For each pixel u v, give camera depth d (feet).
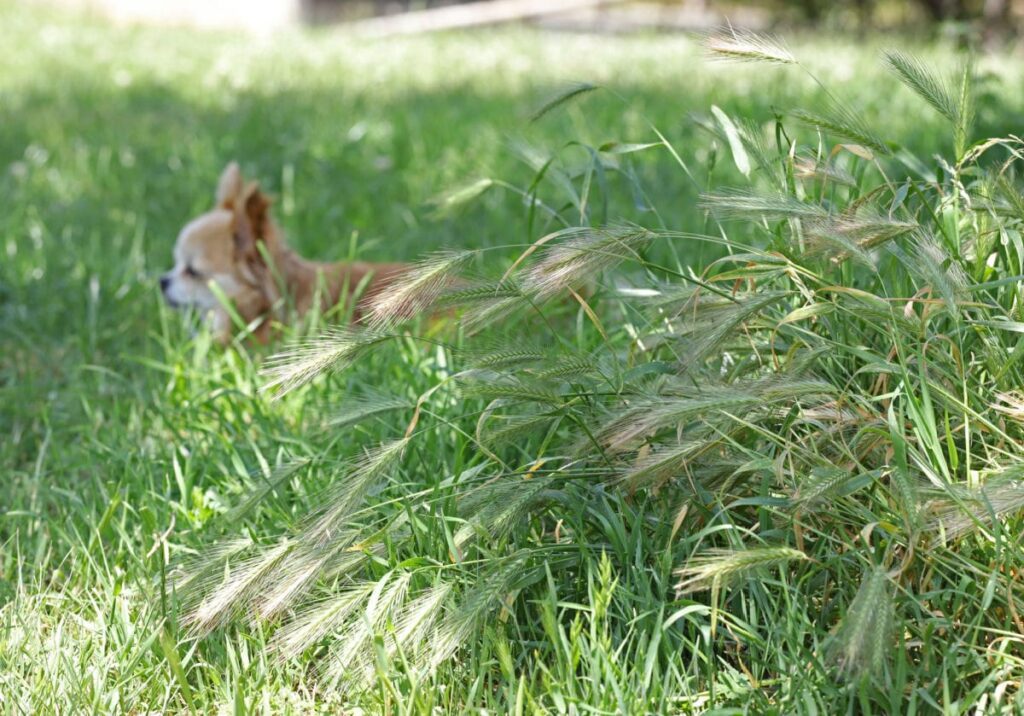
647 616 10.07
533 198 13.15
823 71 41.78
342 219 25.13
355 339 10.59
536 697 10.00
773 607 10.21
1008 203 10.11
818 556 9.98
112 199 26.91
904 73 10.74
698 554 10.34
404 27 75.10
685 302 10.70
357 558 10.39
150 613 10.83
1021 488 8.58
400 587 9.92
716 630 10.40
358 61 52.80
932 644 9.41
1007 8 61.67
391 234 24.07
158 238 23.77
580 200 12.92
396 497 12.18
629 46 58.54
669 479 10.41
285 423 14.89
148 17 82.53
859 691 8.91
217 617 9.99
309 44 60.70
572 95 13.17
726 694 9.66
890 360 10.39
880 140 10.59
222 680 10.50
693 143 28.37
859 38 61.98
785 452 9.48
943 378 10.21
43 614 11.65
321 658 10.96
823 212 9.75
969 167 11.32
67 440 15.84
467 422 13.07
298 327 17.47
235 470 13.84
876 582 8.33
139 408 15.94
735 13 78.28
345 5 83.97
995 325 9.59
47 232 23.81
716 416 9.95
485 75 47.16
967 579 9.25
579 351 11.60
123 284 20.47
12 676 10.25
